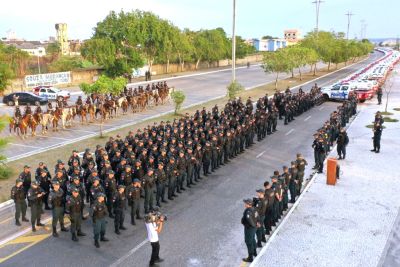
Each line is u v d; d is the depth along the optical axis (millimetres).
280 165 19297
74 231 11859
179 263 10633
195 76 61906
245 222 10562
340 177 17234
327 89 39344
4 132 25391
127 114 31438
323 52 67125
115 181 13820
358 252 11031
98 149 16250
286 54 47812
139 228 12797
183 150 16391
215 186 16516
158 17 58500
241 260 10781
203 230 12562
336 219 13109
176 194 15648
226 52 80000
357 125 27984
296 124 28734
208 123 21672
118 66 51500
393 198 14859
